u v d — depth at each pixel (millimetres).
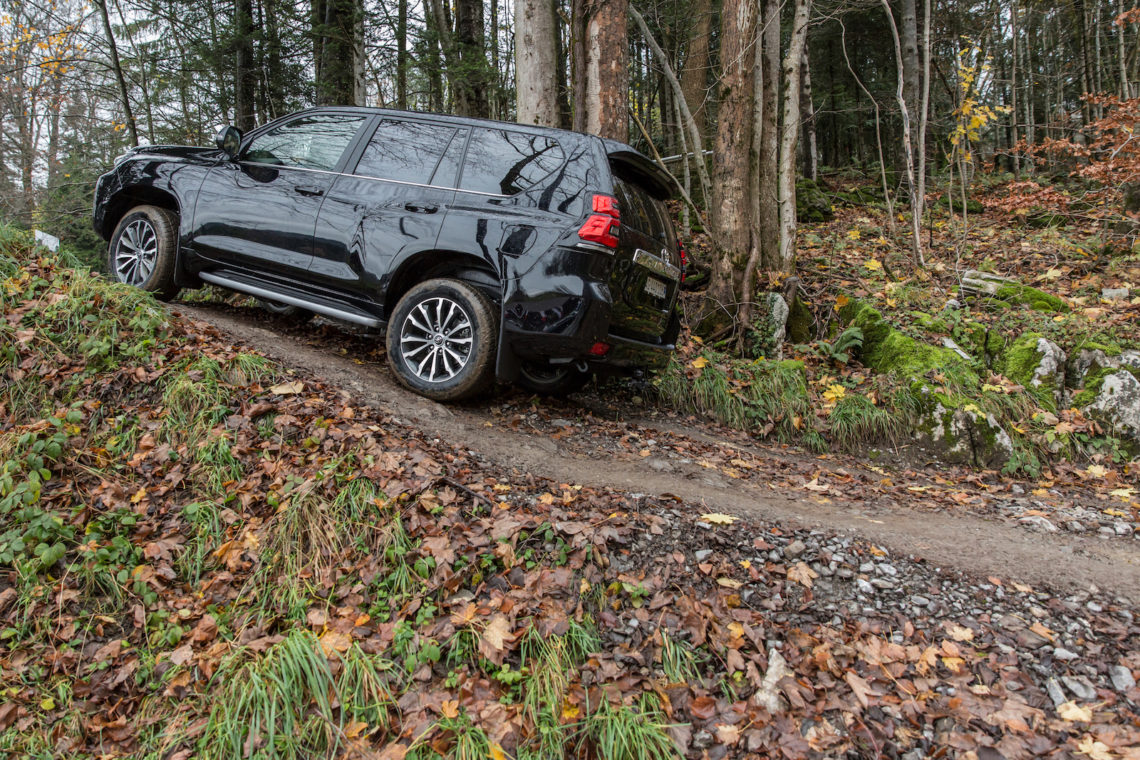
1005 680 2596
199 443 3570
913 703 2484
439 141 4789
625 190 4582
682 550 3225
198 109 13875
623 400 6062
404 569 2949
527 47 6949
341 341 5859
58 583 2832
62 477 3311
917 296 7859
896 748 2332
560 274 4172
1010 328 6895
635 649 2727
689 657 2670
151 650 2670
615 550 3156
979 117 8852
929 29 10031
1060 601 3061
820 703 2494
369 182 4844
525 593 2893
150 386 3912
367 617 2775
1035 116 24766
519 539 3146
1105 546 3752
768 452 5523
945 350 6324
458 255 4523
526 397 5387
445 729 2354
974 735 2350
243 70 12867
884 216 13281
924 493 4699
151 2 12797
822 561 3229
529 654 2662
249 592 2912
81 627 2727
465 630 2715
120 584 2871
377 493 3285
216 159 5527
